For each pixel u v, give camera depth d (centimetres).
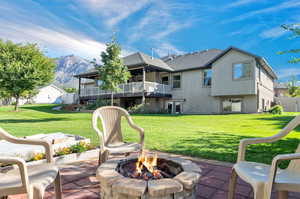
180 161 197
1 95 1711
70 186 239
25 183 141
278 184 144
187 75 1705
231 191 195
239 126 806
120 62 1228
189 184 151
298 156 139
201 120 1038
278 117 1059
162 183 146
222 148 421
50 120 1024
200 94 1619
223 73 1415
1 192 139
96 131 266
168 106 1812
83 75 1936
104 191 160
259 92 1355
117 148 272
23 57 1606
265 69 1587
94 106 1716
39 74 1619
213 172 289
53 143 375
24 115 1339
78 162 336
